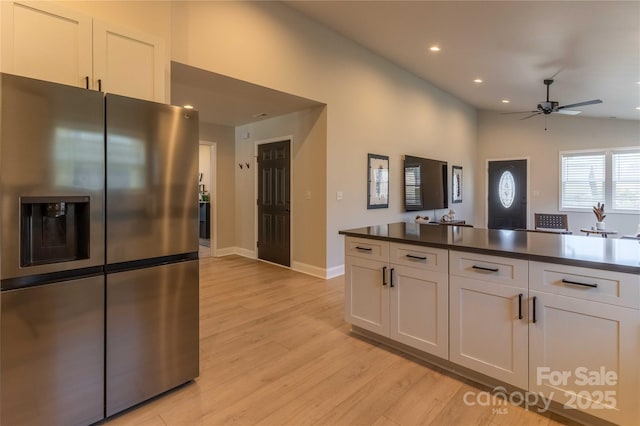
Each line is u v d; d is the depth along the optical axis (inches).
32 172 58.7
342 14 159.5
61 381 63.5
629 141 272.4
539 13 134.2
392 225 132.6
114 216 69.0
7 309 57.4
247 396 79.1
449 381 84.8
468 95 279.3
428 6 141.3
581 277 66.4
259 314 131.5
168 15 97.8
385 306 101.0
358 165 199.3
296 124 198.1
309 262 193.2
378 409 74.2
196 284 83.4
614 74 186.7
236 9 137.7
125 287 71.4
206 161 316.8
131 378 72.9
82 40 73.2
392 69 221.5
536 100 265.9
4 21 63.7
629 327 61.7
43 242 64.2
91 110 65.4
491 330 79.2
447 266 86.3
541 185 310.8
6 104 56.0
